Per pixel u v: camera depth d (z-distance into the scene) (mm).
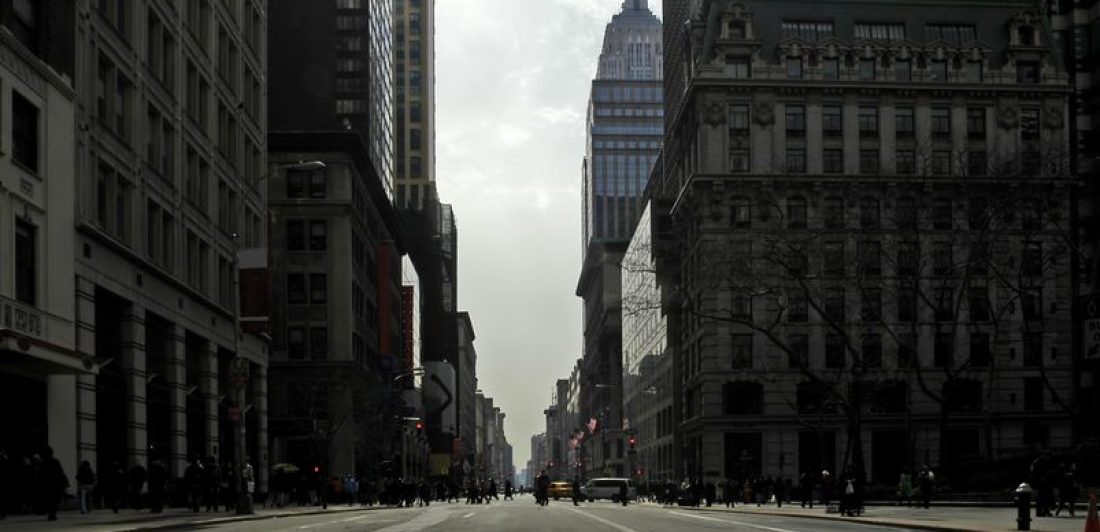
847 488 41438
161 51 49031
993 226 85688
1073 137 104562
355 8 136375
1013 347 94500
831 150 96500
